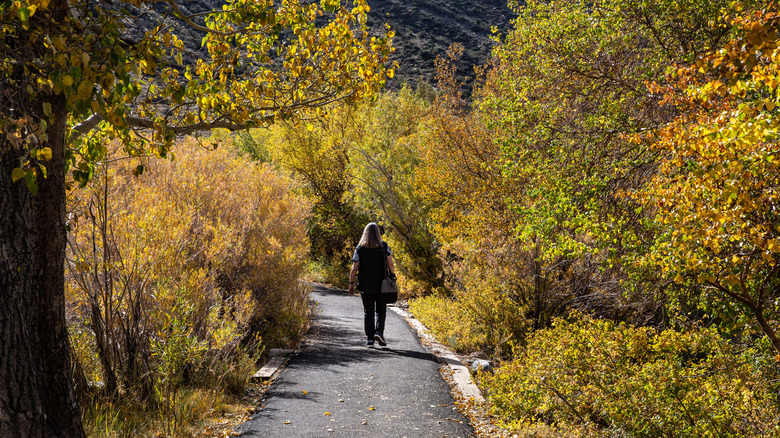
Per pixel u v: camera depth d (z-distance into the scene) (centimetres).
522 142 764
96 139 388
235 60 398
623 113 682
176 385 503
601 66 732
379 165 1714
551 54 767
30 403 289
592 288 852
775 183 346
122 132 366
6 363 284
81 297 514
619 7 677
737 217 341
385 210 1703
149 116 390
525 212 706
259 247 818
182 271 605
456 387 603
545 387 527
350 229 2220
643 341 538
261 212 984
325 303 1327
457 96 1638
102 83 259
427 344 873
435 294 1270
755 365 496
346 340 843
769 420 450
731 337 566
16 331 287
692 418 471
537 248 850
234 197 899
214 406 481
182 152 923
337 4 424
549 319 876
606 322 569
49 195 298
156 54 300
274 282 798
